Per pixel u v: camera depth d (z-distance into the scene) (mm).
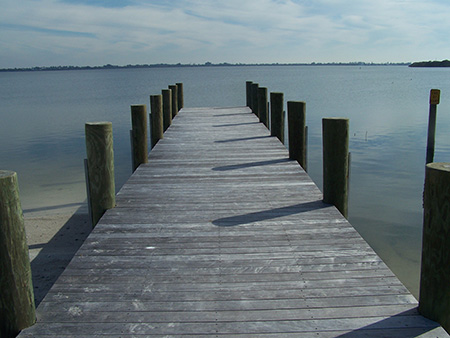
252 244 3398
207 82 69062
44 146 15344
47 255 5645
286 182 5141
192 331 2316
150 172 5738
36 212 7875
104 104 32719
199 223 3861
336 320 2396
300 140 6215
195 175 5547
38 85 82000
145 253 3271
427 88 48312
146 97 40312
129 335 2293
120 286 2797
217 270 2988
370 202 8422
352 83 61812
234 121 10750
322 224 3779
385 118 20938
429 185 2346
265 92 10094
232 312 2486
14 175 2320
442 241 2291
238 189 4895
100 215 4262
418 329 2314
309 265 3037
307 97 35062
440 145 13805
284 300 2600
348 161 4273
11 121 22656
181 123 10570
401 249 6270
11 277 2297
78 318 2455
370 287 2736
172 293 2703
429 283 2373
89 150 4133
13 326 2334
